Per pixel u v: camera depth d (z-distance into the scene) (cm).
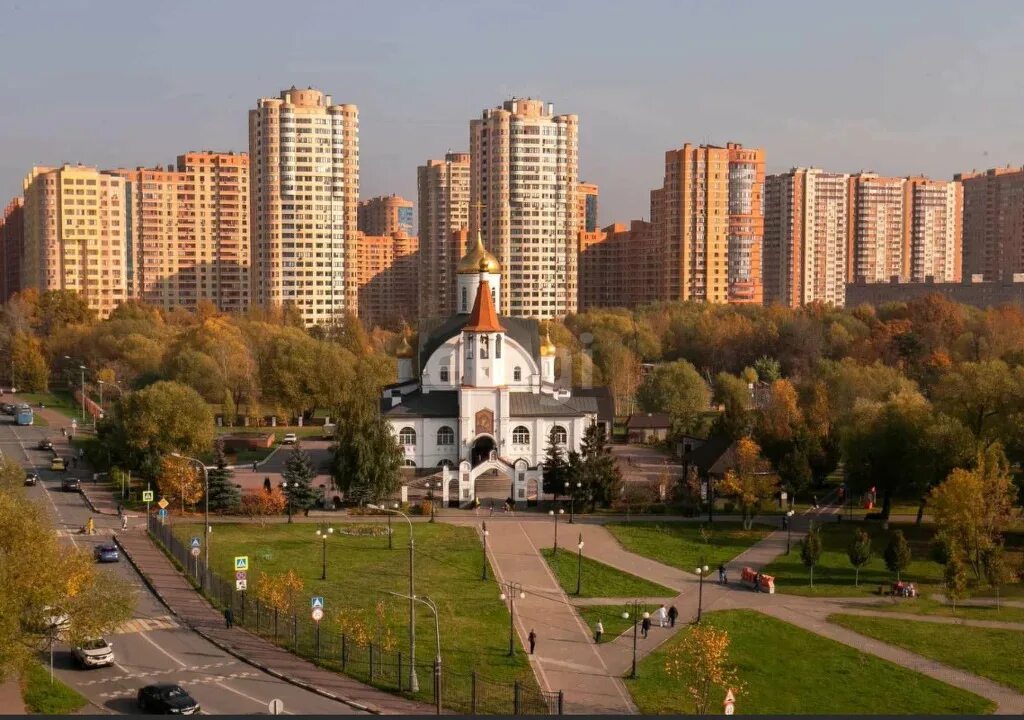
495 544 12669
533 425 16812
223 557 11744
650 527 13700
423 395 17350
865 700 8188
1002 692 8381
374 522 13712
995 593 10969
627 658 8919
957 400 14675
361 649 8794
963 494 11250
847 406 19200
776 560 12194
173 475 14162
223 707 7531
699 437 18512
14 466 11719
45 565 7638
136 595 8581
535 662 8769
